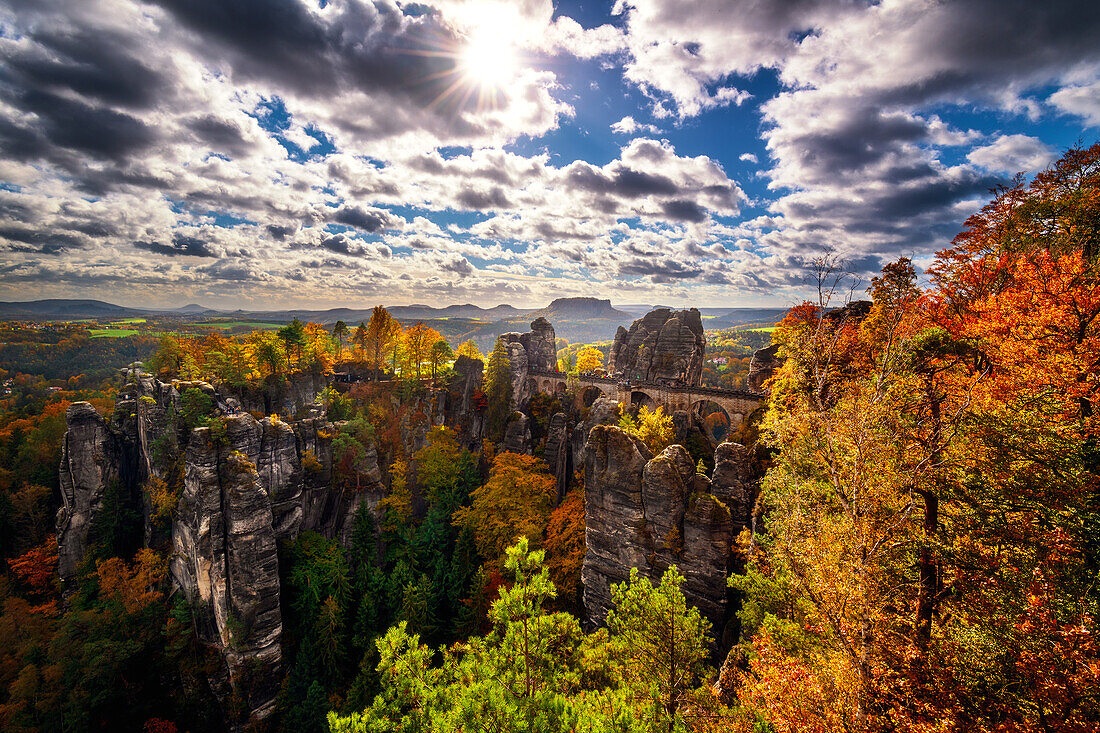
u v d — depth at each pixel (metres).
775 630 23.52
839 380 33.25
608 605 43.16
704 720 19.25
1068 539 16.25
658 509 40.59
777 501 26.98
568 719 13.92
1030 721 13.36
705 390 71.19
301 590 56.66
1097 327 20.81
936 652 16.11
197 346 87.56
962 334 28.34
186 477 54.56
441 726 14.05
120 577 58.09
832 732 14.45
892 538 17.44
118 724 47.00
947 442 18.03
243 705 48.78
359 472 69.00
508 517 61.97
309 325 98.00
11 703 47.53
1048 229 33.44
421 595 53.25
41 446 82.00
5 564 68.94
